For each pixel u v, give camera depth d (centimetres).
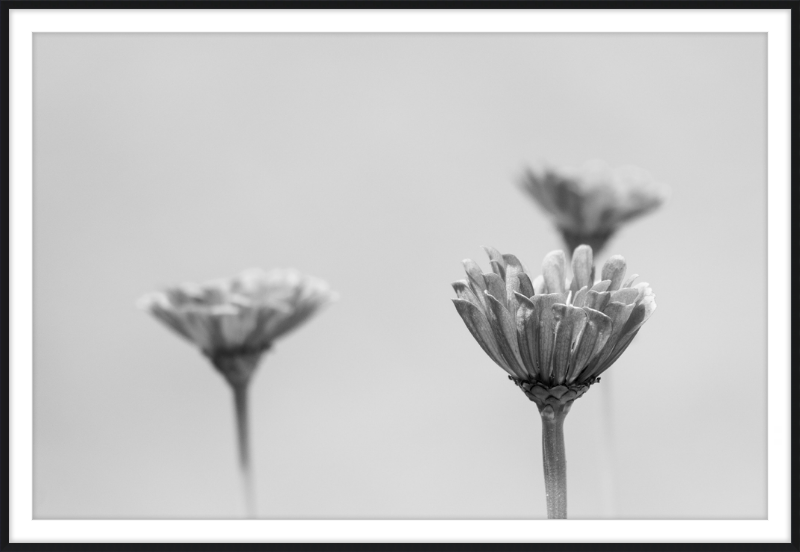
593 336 62
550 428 63
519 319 63
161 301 81
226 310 79
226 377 81
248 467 81
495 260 64
